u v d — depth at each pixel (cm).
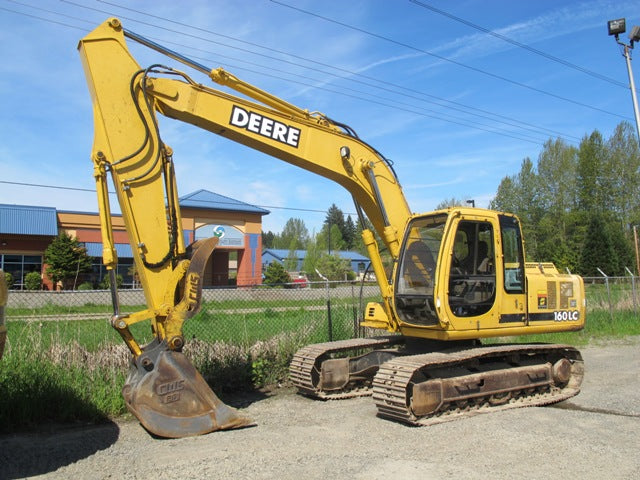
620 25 1833
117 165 595
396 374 664
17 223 3097
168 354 591
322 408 742
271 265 3597
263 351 918
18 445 570
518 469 496
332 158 743
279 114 704
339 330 1038
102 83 598
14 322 888
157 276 603
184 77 648
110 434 608
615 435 608
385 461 518
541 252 5181
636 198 5309
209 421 608
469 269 749
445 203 4850
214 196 3603
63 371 715
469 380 721
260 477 476
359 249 6712
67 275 2903
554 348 820
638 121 1862
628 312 1739
